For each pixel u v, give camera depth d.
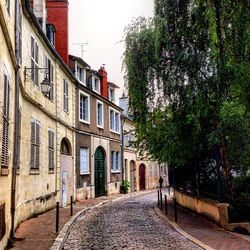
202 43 13.49
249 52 11.03
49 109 17.95
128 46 15.53
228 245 9.61
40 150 16.09
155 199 26.89
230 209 12.56
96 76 28.44
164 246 9.76
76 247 9.80
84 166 25.41
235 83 11.19
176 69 14.09
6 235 9.16
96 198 26.55
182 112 14.55
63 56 22.86
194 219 14.75
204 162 14.95
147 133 16.66
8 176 9.51
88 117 26.28
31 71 14.62
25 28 13.80
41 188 16.27
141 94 15.22
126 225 13.71
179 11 13.90
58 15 23.08
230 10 11.38
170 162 16.58
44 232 11.40
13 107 10.56
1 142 8.06
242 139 12.84
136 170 39.50
